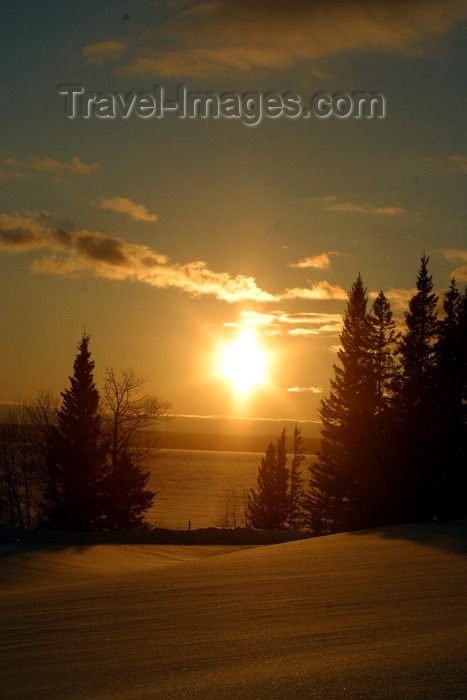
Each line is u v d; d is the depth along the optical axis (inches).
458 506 1520.7
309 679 190.1
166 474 7037.4
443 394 1539.1
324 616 299.4
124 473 1966.0
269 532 1390.3
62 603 389.7
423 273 1742.1
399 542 668.1
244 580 444.5
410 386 1615.4
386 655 213.8
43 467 2016.5
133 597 397.4
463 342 1542.8
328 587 392.5
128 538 1252.5
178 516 3233.3
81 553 998.4
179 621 308.3
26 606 385.1
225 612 326.0
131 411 1985.7
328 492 1982.0
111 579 539.2
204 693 184.9
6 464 1994.3
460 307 1689.2
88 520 1955.0
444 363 1555.1
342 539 750.5
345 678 187.8
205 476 6840.6
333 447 2042.3
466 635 240.4
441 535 729.0
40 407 2155.5
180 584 445.1
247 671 207.6
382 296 2096.5
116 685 203.3
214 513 3395.7
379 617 288.8
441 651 213.9
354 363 2062.0
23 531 1253.7
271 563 543.8
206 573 502.3
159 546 1142.3
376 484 1717.5
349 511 1876.2
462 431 1524.4
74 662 237.9
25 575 768.9
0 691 203.6
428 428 1535.4
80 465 1942.7
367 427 1969.7
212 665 220.2
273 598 361.7
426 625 265.7
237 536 1326.3
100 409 1994.3
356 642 240.4
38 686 207.8
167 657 236.8
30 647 266.8
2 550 978.7
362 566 490.9
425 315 1720.0
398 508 1606.8
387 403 1915.6
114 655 245.3
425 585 382.6
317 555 587.2
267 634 266.7
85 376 1989.4
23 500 2026.3
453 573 433.1
